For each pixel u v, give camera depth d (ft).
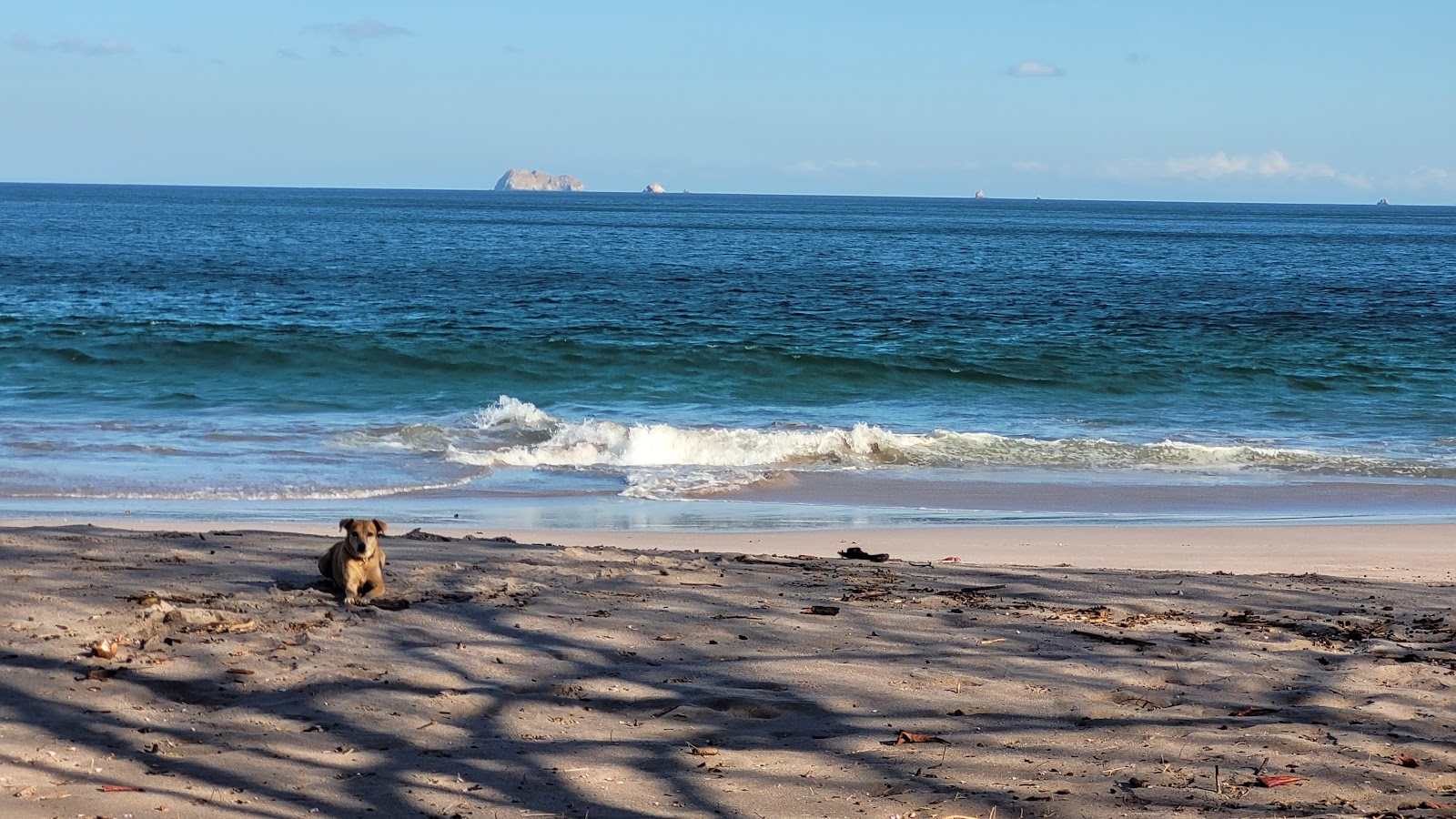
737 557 30.94
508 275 168.76
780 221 503.61
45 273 148.46
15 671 18.39
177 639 20.44
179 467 48.62
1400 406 74.49
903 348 95.50
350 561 23.47
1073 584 28.71
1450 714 19.01
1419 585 30.68
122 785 14.62
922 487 49.88
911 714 18.42
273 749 16.14
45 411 61.26
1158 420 69.10
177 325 94.63
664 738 17.13
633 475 50.57
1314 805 15.11
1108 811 14.83
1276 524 43.32
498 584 25.70
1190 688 20.31
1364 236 440.45
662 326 107.55
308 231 305.12
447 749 16.44
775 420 65.41
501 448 54.44
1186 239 377.50
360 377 75.46
